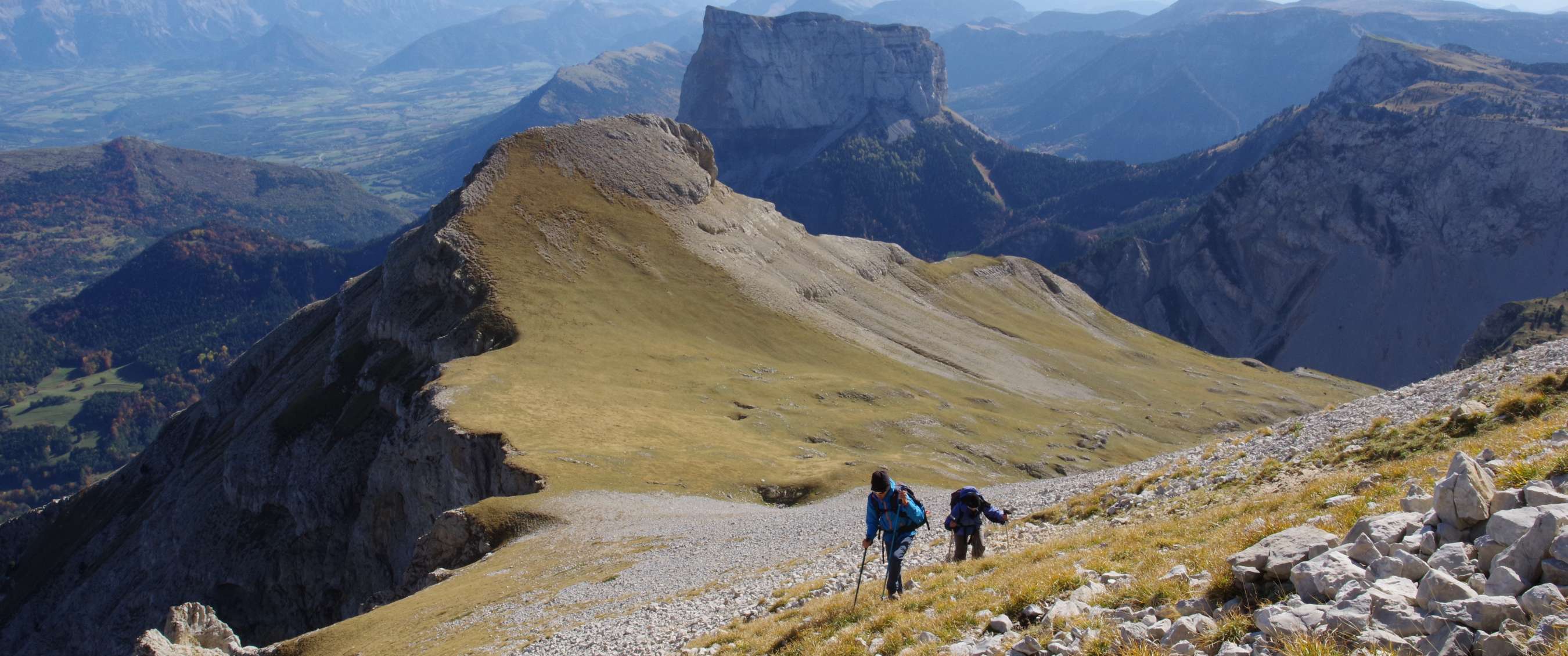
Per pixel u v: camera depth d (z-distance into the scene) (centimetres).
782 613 2444
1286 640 1100
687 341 15550
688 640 2658
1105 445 15525
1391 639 1002
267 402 17950
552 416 9956
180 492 16275
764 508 7238
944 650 1605
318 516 13212
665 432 10062
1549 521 1070
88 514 19300
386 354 15175
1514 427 2327
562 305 14938
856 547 3344
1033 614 1664
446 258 15650
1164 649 1277
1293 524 1742
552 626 3547
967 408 15675
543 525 6675
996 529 3105
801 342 17425
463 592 4953
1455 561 1149
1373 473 2159
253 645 12650
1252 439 3581
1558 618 912
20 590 18250
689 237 19125
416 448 9881
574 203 18312
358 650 4328
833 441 11681
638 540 5503
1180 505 2766
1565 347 3061
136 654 4888
